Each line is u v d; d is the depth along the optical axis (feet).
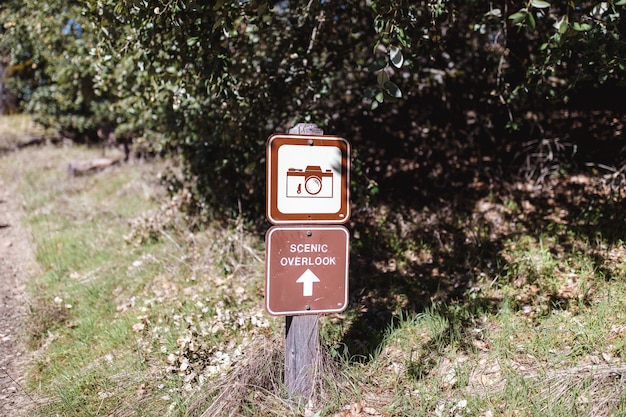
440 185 24.68
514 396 11.17
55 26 30.73
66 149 46.96
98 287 19.93
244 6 15.62
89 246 24.54
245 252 20.43
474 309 15.07
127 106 25.62
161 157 35.42
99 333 16.87
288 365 11.64
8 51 44.75
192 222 23.44
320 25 19.61
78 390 13.50
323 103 22.27
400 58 11.69
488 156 25.99
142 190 31.04
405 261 19.30
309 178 11.26
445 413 11.07
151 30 16.33
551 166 23.88
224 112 19.45
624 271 15.65
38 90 46.80
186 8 14.44
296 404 11.53
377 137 28.02
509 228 20.10
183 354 14.03
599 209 19.42
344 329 15.03
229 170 23.32
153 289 19.12
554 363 12.08
